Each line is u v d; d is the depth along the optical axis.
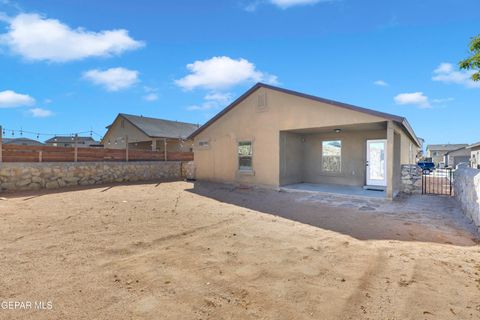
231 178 14.34
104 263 4.09
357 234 5.66
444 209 8.16
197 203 9.16
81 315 2.76
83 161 13.80
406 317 2.75
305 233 5.72
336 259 4.28
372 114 9.41
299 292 3.24
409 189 11.38
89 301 3.02
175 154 18.89
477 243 5.07
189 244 4.99
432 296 3.13
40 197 9.84
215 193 11.45
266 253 4.54
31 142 27.36
